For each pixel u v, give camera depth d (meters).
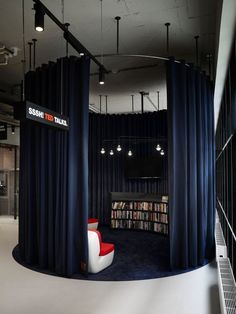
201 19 4.56
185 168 4.95
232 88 3.73
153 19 4.59
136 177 9.21
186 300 3.73
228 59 3.90
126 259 5.50
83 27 4.84
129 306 3.56
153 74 7.02
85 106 4.78
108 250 4.98
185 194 4.93
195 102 5.22
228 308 2.69
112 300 3.73
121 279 4.44
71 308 3.50
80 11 4.34
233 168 3.49
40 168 5.07
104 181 9.59
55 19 3.64
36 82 5.34
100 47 5.65
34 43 5.36
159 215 7.89
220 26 3.06
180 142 4.99
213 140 5.75
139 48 5.69
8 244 6.78
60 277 4.55
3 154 11.79
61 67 4.89
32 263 5.14
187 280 4.41
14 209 11.13
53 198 4.91
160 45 5.54
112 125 9.70
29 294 3.91
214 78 5.27
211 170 5.63
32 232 5.17
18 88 8.10
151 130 9.36
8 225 9.39
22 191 5.50
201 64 6.29
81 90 4.80
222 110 6.02
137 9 4.30
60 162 4.81
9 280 4.43
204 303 3.64
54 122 3.38
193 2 4.11
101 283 4.30
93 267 4.62
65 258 4.62
